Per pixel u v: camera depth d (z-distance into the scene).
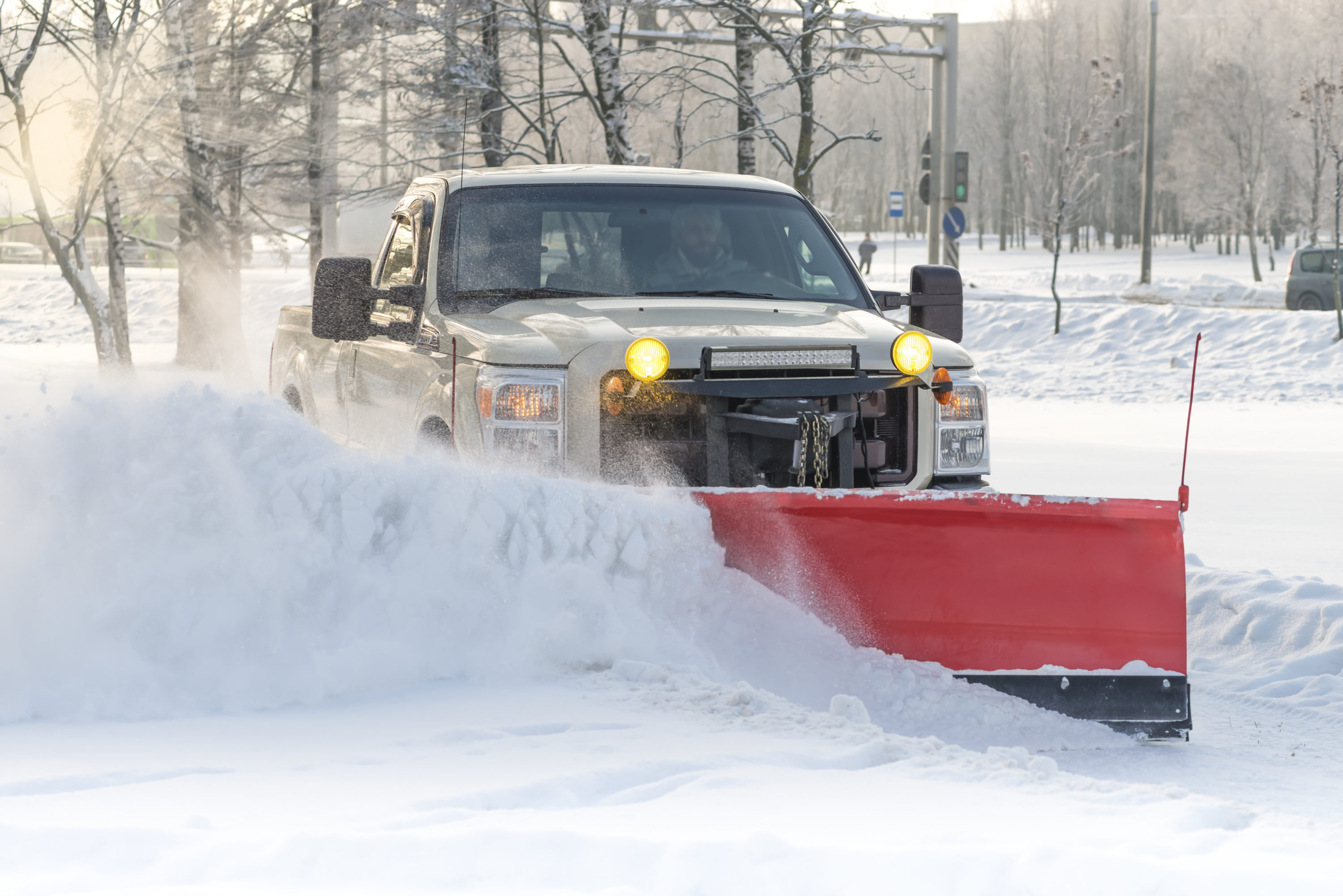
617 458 12.43
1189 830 7.82
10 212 47.12
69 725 9.95
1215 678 14.61
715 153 141.25
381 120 50.41
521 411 12.23
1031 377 60.09
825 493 11.66
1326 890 6.43
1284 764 11.40
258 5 48.22
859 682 11.30
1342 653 14.71
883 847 6.96
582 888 6.50
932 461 13.40
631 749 9.29
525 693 10.72
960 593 11.66
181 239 50.53
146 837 7.07
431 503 11.23
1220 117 160.88
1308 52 142.88
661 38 47.06
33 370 48.94
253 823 7.45
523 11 46.50
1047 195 132.88
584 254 14.83
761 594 11.66
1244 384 55.12
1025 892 6.46
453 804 7.90
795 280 15.28
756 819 7.69
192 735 9.65
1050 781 9.05
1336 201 78.12
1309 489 28.39
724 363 12.28
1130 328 67.81
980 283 114.62
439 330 13.74
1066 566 11.65
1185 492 11.63
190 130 46.69
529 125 47.03
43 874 6.66
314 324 13.91
